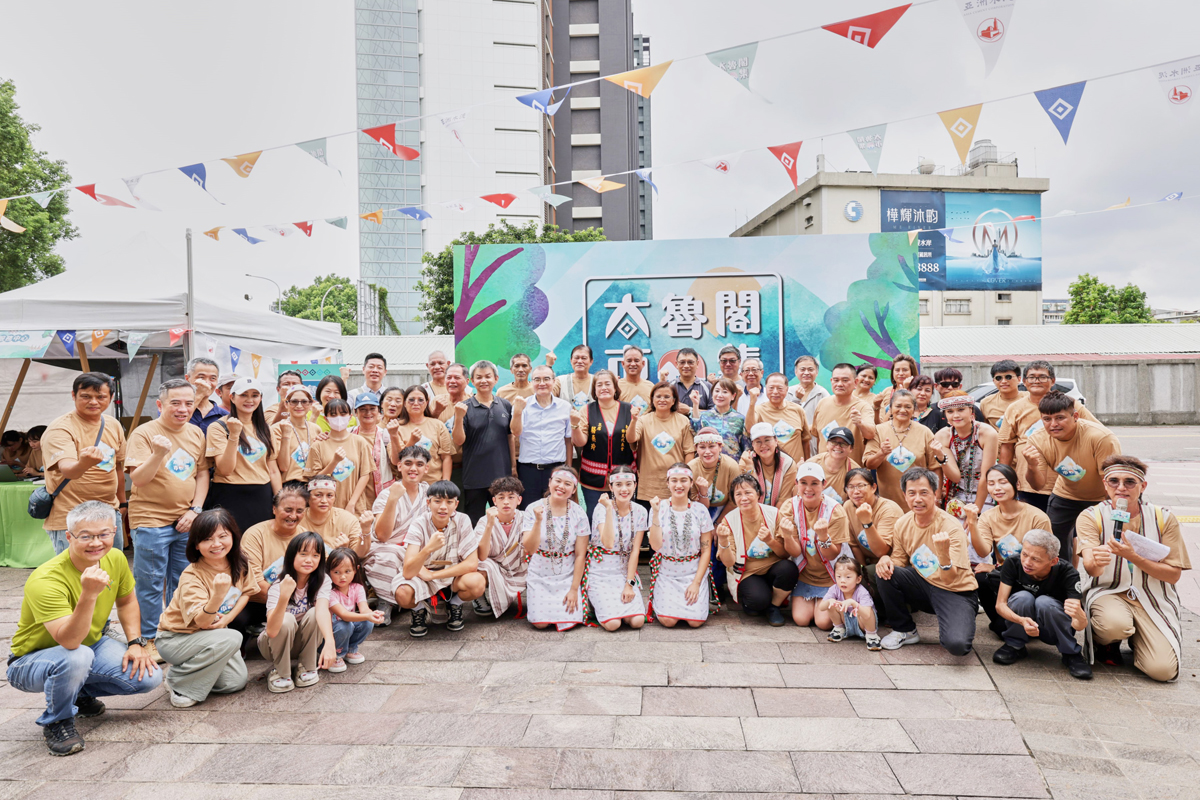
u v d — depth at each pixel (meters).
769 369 6.31
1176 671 3.26
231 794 2.44
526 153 37.56
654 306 6.38
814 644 3.83
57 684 2.70
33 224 14.73
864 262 6.25
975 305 28.80
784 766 2.55
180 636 3.14
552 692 3.23
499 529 4.31
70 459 3.91
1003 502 3.81
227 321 6.40
